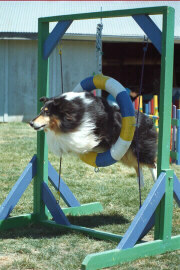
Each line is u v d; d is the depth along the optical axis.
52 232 4.89
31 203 5.96
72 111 4.43
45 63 5.11
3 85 15.37
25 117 15.65
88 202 6.09
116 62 21.38
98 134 4.59
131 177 7.76
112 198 6.27
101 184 7.13
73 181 7.30
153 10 4.09
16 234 4.82
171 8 4.03
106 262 3.80
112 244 4.43
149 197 4.12
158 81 19.36
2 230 4.94
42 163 5.14
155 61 21.34
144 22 4.20
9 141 11.16
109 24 15.15
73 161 9.01
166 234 4.25
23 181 5.09
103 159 4.57
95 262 3.72
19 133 12.70
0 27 14.95
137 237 4.05
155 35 4.13
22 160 8.91
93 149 4.70
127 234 4.00
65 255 4.11
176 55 20.30
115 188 6.87
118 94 4.51
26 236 4.73
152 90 20.39
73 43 15.48
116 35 14.64
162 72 4.10
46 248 4.32
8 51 15.27
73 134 4.46
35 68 15.48
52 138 4.72
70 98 4.50
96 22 15.16
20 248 4.26
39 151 5.14
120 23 15.23
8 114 15.54
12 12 15.85
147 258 4.05
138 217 4.06
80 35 14.55
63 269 3.76
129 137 4.41
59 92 15.55
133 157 5.05
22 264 3.84
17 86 15.47
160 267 3.83
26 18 15.56
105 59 21.31
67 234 4.79
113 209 5.80
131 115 4.42
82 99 4.55
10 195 5.02
